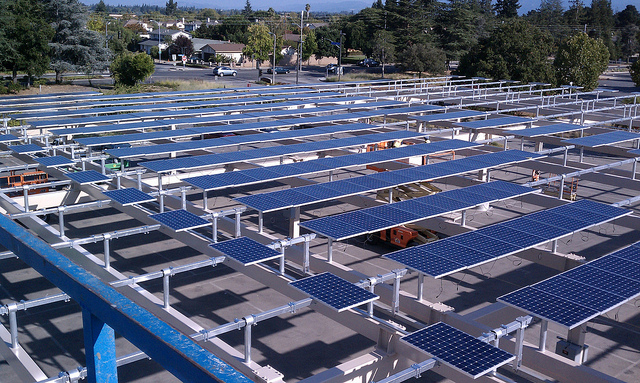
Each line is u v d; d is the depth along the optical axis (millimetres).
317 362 15984
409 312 13148
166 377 15039
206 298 19844
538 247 16328
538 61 73312
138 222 27688
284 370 15523
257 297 20047
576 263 15430
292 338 17375
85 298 3246
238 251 13938
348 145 28344
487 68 73562
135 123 32469
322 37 126875
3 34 70438
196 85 77625
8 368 15398
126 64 73500
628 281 12289
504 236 15383
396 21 115125
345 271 14859
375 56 104125
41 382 7457
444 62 99250
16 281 20766
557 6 199750
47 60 74938
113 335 3346
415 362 10977
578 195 34875
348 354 16469
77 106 39688
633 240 26891
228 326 10867
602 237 27375
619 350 17016
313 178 36344
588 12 175875
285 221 28453
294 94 48594
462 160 26203
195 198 31625
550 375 10836
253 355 16281
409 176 22781
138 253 23828
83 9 80500
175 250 24297
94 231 26141
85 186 21734
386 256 13602
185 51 118625
